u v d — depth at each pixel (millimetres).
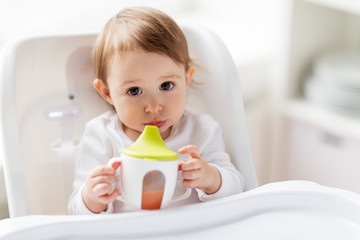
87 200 700
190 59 856
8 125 729
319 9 1566
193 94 939
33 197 844
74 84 873
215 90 896
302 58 1596
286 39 1522
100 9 1611
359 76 1465
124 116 778
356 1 1354
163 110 769
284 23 1505
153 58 744
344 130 1446
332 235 560
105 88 834
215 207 595
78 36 854
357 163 1460
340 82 1464
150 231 573
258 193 615
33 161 840
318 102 1554
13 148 724
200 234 577
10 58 770
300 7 1501
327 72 1500
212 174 727
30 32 1458
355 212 581
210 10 1840
